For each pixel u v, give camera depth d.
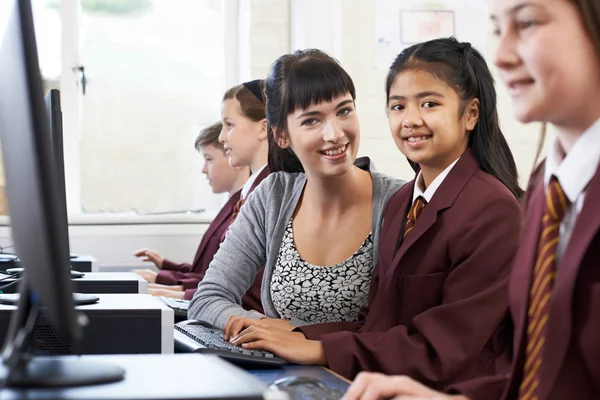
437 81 1.87
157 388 0.92
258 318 2.09
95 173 4.50
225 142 3.41
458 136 1.89
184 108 4.58
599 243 1.04
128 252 4.41
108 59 4.53
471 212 1.79
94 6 4.52
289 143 2.16
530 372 1.11
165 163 4.55
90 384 0.94
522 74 1.03
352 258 2.08
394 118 1.93
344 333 1.75
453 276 1.76
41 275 0.95
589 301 1.04
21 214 1.02
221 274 2.27
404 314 1.83
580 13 0.98
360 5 4.25
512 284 1.19
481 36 4.30
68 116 4.48
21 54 0.96
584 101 1.02
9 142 1.06
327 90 2.02
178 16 4.59
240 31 4.57
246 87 3.39
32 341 1.07
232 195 3.58
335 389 1.44
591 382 1.05
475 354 1.68
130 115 4.54
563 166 1.09
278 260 2.17
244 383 0.95
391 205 2.01
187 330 2.07
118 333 1.62
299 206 2.20
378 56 4.27
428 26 4.29
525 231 1.20
